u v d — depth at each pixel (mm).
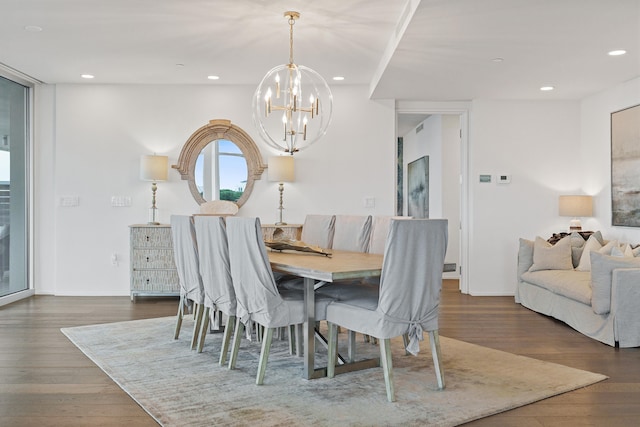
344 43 4727
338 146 6438
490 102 6488
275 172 6199
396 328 2904
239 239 3211
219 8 3926
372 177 6453
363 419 2590
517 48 4328
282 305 3174
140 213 6387
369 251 4238
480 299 6238
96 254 6387
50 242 6414
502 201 6512
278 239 4281
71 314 5219
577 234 5840
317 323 3938
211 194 6391
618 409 2754
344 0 3760
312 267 3072
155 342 4113
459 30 3877
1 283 5840
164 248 6000
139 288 6000
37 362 3574
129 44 4797
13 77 5980
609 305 4074
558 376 3273
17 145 6148
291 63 4262
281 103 6422
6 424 2545
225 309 3541
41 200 6406
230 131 6387
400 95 6230
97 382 3170
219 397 2900
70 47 4887
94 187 6383
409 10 3693
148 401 2834
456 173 7992
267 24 4262
